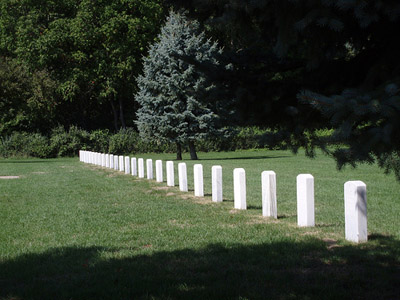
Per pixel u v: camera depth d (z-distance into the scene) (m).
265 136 5.49
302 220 11.00
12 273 7.71
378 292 6.51
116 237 10.27
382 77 5.05
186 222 11.85
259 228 10.88
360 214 9.20
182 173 18.02
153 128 42.47
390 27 5.20
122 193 18.00
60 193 18.36
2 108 53.31
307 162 33.94
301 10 4.89
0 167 34.50
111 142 51.66
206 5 5.71
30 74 51.47
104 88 53.88
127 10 52.91
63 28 51.50
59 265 8.09
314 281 7.03
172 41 40.19
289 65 6.11
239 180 13.53
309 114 5.55
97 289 6.75
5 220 12.60
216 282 7.01
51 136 51.78
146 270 7.67
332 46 5.58
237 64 6.20
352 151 4.66
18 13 54.84
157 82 41.62
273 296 6.38
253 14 5.45
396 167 5.56
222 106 6.20
